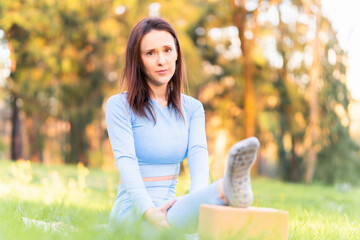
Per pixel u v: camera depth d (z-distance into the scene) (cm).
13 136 1881
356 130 2025
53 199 546
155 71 266
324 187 1555
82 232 216
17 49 1494
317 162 1839
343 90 1764
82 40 1581
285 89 1808
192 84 1639
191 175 277
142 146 268
